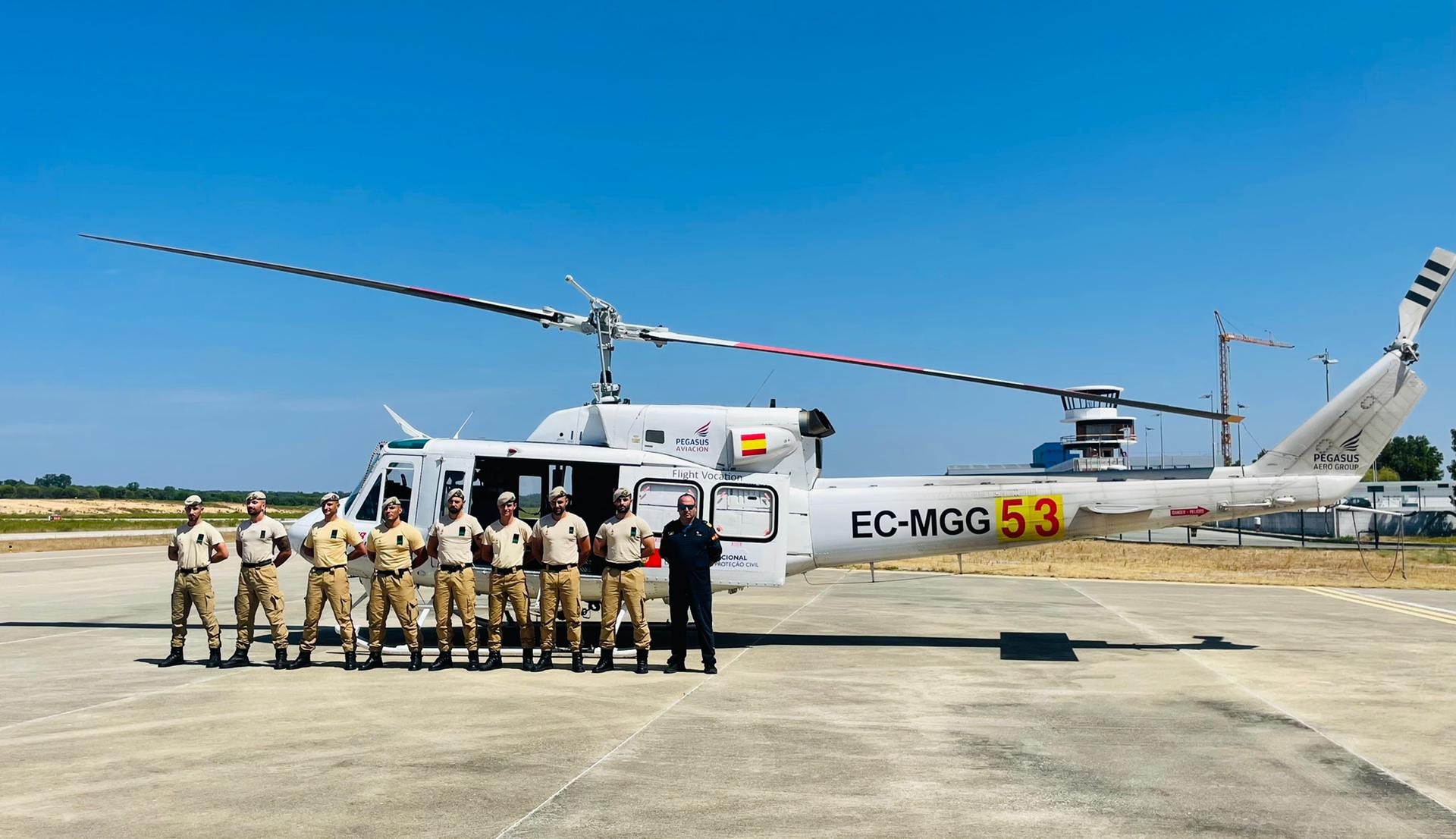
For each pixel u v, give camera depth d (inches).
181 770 239.0
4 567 1066.1
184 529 399.5
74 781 228.7
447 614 397.4
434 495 456.1
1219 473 473.4
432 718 301.7
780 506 454.6
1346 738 283.0
